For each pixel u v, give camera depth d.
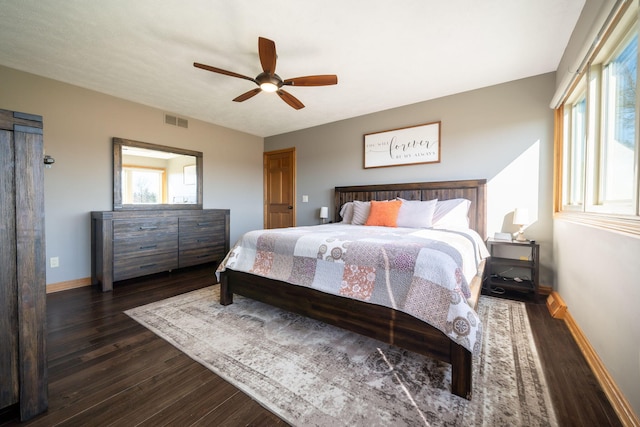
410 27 2.07
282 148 5.15
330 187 4.54
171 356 1.69
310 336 1.94
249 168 5.17
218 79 2.92
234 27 2.06
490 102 3.13
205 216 4.04
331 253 1.84
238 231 4.98
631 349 1.15
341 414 1.21
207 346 1.80
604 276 1.46
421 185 3.52
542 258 2.88
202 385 1.42
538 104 2.88
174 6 1.84
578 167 2.47
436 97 3.46
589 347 1.63
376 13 1.91
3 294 1.13
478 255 2.40
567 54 2.31
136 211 3.25
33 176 1.19
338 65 2.64
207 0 1.78
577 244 1.97
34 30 2.10
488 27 2.07
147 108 3.68
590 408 1.23
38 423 1.16
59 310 2.41
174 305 2.53
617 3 1.26
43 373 1.23
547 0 1.80
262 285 2.22
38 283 1.21
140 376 1.49
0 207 1.12
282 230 2.67
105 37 2.19
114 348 1.78
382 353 1.72
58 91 2.95
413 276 1.49
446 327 1.31
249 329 2.05
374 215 3.29
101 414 1.22
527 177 2.95
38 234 1.21
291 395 1.34
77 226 3.11
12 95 2.68
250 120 4.39
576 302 1.97
